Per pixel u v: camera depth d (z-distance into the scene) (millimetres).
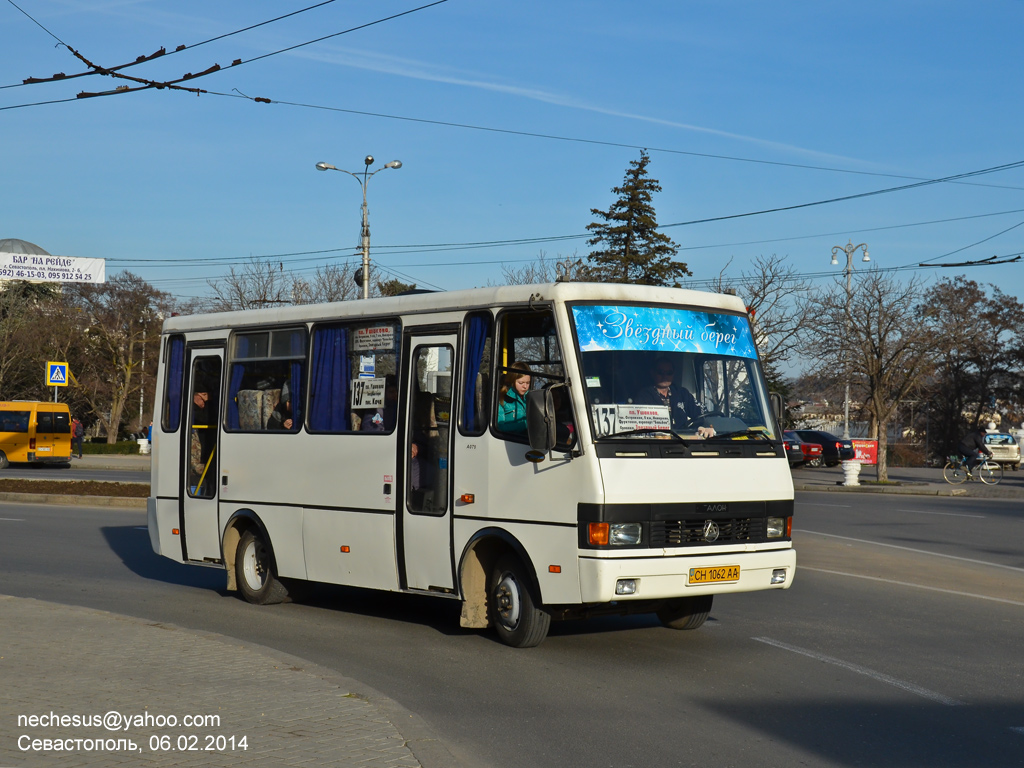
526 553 8625
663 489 8344
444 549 9320
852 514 22984
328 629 10070
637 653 8969
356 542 10156
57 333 58750
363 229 33656
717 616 10805
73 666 7621
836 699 7473
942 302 45062
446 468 9367
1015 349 69062
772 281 43938
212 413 11992
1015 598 12016
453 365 9391
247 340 11672
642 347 8750
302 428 10820
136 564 14695
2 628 9023
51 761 5441
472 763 6004
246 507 11430
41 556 15320
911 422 73125
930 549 16641
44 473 38688
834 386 44688
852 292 36188
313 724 6191
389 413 9953
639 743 6398
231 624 10336
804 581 13273
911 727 6770
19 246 59000
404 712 6543
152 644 8430
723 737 6531
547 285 8742
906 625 10328
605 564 8062
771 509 8914
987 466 34219
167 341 12656
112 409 62062
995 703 7395
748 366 9312
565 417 8367
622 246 49812
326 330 10734
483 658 8750
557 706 7254
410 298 9898
